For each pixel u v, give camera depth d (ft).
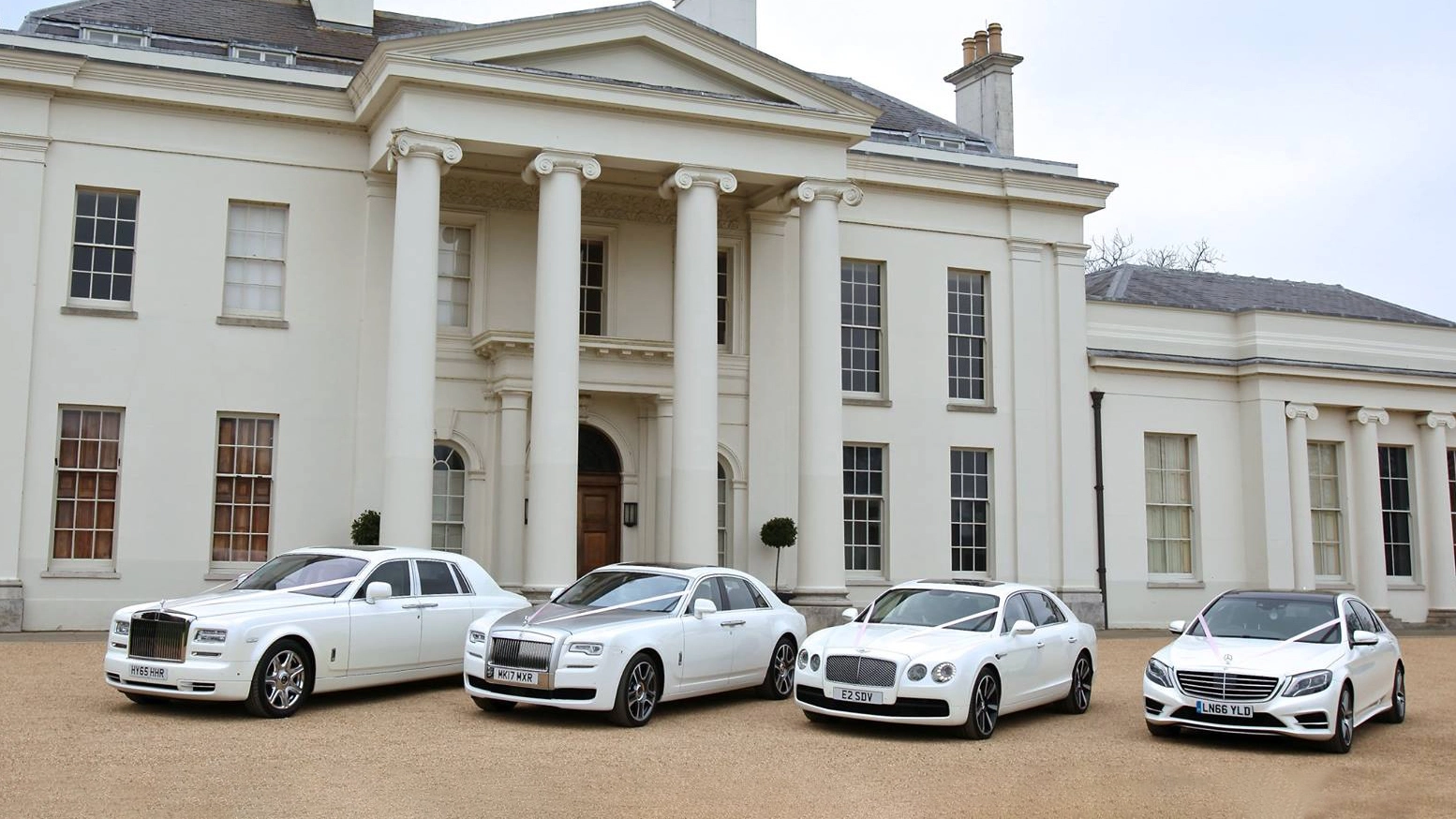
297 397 76.54
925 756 40.04
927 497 90.99
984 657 44.09
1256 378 100.48
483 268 81.15
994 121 107.55
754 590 52.80
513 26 74.18
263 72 78.02
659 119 77.30
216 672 42.29
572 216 74.54
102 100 74.43
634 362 81.30
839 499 79.87
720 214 87.71
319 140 78.33
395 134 71.82
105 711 43.37
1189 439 100.73
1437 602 105.09
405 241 71.41
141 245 74.59
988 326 94.73
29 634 68.39
